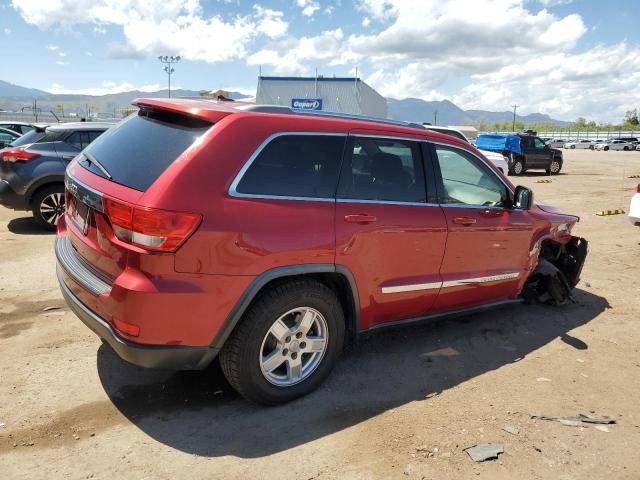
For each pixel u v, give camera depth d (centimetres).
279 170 316
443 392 363
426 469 280
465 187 422
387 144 373
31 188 756
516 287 479
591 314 527
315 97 4484
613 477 280
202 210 282
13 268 591
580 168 2739
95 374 364
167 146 304
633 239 880
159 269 275
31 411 316
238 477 268
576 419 334
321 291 331
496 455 293
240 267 293
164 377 365
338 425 318
